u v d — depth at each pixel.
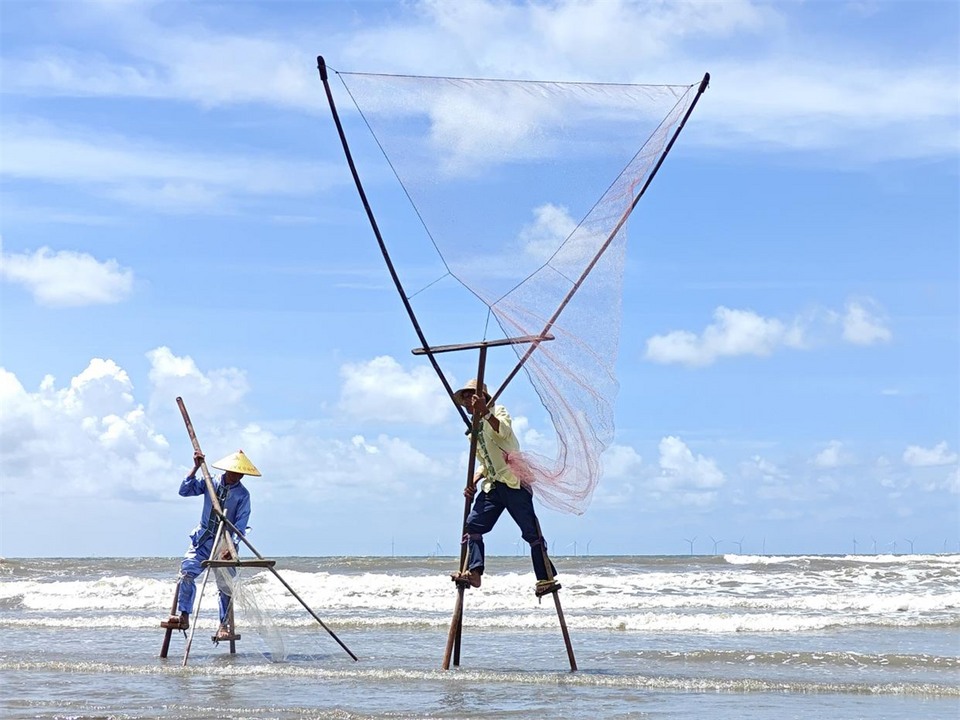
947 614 13.03
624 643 9.91
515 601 14.84
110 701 6.68
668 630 11.14
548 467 7.64
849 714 6.21
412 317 7.46
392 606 14.41
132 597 16.22
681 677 7.57
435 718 6.02
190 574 8.98
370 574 21.41
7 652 9.32
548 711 6.27
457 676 7.64
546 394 7.42
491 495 8.02
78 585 18.03
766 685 7.15
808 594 16.44
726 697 6.81
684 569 23.11
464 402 7.84
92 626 11.66
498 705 6.49
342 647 9.06
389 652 9.32
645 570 22.61
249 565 8.35
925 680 7.52
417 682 7.42
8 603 15.15
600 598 15.12
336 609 14.05
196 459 8.84
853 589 17.48
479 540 8.04
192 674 7.84
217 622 11.80
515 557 33.31
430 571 22.98
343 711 6.21
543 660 8.71
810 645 9.67
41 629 11.45
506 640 10.20
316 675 7.71
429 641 10.20
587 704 6.52
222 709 6.34
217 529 8.94
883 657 8.45
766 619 11.65
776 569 23.55
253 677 7.66
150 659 8.74
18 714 6.23
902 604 14.40
